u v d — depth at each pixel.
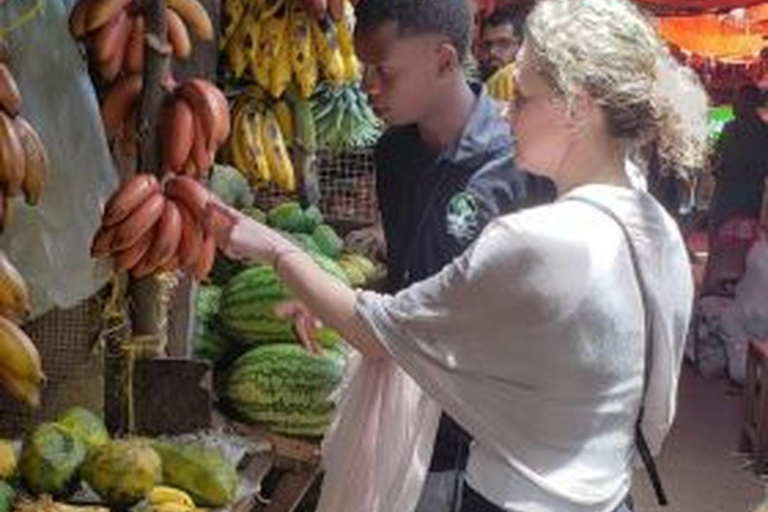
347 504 2.38
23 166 2.02
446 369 2.05
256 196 4.81
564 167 2.08
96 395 2.79
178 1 2.60
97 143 2.46
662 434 2.16
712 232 9.80
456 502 2.14
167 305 2.94
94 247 2.21
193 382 2.78
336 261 4.43
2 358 2.06
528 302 1.95
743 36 13.46
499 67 5.09
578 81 1.98
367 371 2.34
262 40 3.72
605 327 1.97
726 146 9.59
